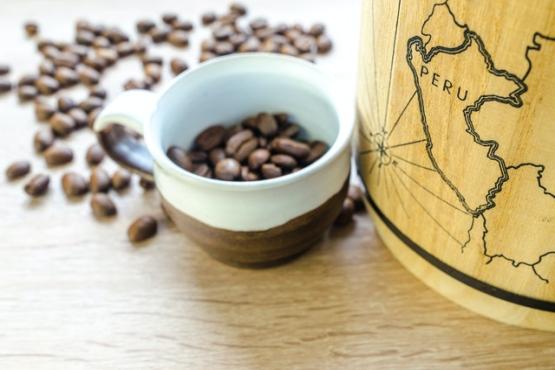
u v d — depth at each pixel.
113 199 0.30
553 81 0.18
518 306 0.23
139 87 0.34
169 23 0.38
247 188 0.23
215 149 0.28
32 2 0.40
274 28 0.37
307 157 0.27
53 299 0.26
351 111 0.25
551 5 0.17
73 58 0.36
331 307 0.26
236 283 0.26
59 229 0.29
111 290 0.26
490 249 0.22
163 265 0.27
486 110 0.20
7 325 0.25
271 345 0.25
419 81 0.21
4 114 0.34
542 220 0.21
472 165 0.21
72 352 0.25
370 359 0.24
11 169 0.30
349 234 0.28
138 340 0.25
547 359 0.24
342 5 0.39
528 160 0.20
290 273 0.27
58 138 0.32
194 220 0.24
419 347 0.24
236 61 0.27
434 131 0.21
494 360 0.24
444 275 0.24
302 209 0.24
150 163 0.28
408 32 0.20
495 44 0.19
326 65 0.35
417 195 0.23
